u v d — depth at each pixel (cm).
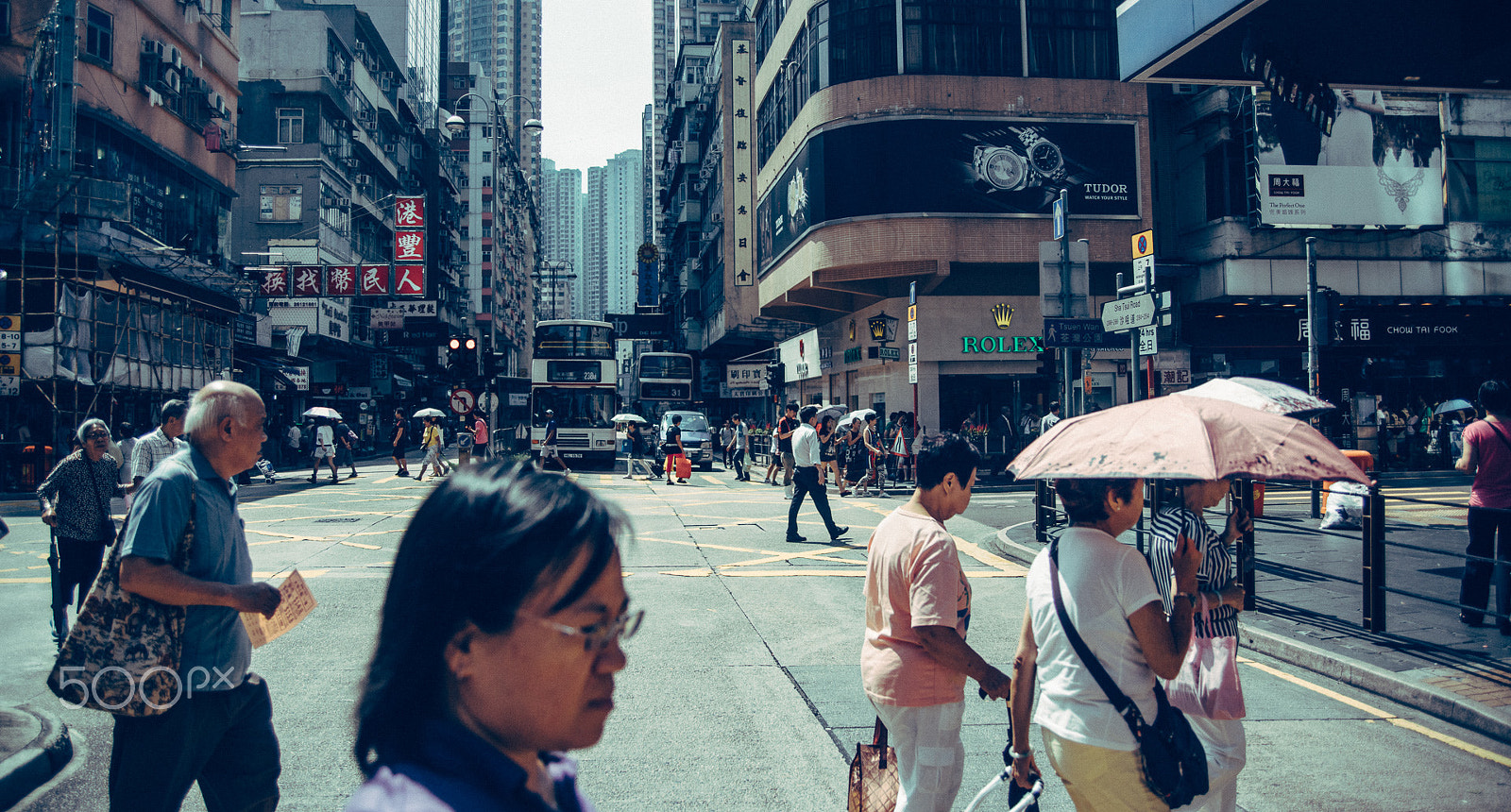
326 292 2805
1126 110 2256
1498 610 623
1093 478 246
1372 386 2361
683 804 372
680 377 3391
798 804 372
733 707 497
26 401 1909
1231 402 267
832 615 723
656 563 971
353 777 396
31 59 1631
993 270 2308
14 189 1873
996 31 2230
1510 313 2347
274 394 3266
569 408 2767
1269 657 613
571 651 78
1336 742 448
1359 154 2220
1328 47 800
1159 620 230
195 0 2548
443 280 5953
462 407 2294
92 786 389
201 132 2597
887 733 285
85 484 599
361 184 4353
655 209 10144
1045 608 243
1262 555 940
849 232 2217
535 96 16438
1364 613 633
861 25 2238
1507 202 2295
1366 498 633
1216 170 2284
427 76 6712
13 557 1009
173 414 683
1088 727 230
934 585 255
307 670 559
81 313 1898
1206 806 281
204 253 2641
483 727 80
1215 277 2227
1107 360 2331
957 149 2198
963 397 2364
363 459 3641
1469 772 409
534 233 12875
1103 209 2241
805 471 1114
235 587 244
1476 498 628
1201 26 745
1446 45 801
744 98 3253
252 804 271
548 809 80
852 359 2758
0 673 554
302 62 3706
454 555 76
